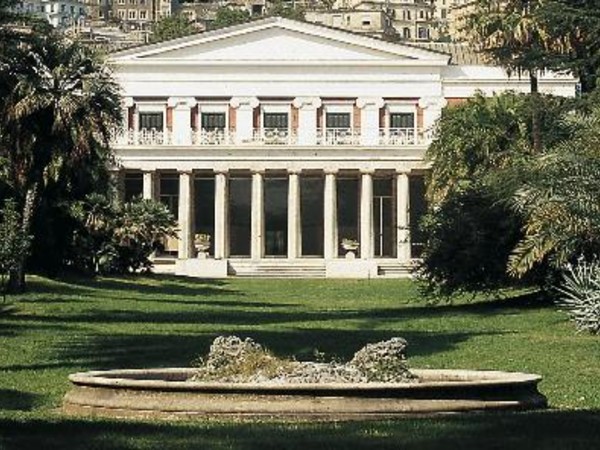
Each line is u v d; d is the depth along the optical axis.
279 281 94.75
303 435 19.14
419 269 61.91
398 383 21.45
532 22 61.94
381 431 19.50
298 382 21.62
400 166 113.31
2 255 62.84
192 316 53.97
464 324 48.88
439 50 124.50
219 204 113.62
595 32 53.06
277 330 46.09
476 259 57.72
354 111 119.50
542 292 58.31
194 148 113.38
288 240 114.94
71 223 77.44
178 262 106.38
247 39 119.50
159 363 33.53
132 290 73.31
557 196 45.44
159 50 118.81
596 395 26.75
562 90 117.19
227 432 19.45
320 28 119.44
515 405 22.09
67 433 19.62
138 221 85.31
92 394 22.14
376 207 118.62
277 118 119.94
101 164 77.75
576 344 39.25
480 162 83.06
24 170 65.06
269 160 113.75
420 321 50.75
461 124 84.12
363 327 48.00
